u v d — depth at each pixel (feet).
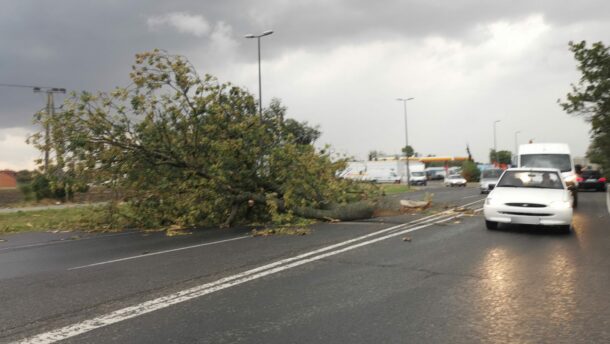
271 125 50.60
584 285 19.52
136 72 44.04
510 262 24.26
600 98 67.97
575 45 68.80
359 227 39.58
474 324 14.94
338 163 51.39
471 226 38.86
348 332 14.35
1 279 23.35
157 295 19.02
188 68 45.11
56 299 18.86
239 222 45.93
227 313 16.47
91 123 42.68
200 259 26.63
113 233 42.86
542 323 14.98
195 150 45.55
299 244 30.99
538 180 38.37
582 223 40.70
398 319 15.49
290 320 15.57
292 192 45.21
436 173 301.84
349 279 21.02
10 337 14.55
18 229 48.93
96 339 14.24
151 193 45.21
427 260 25.07
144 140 44.68
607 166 141.49
